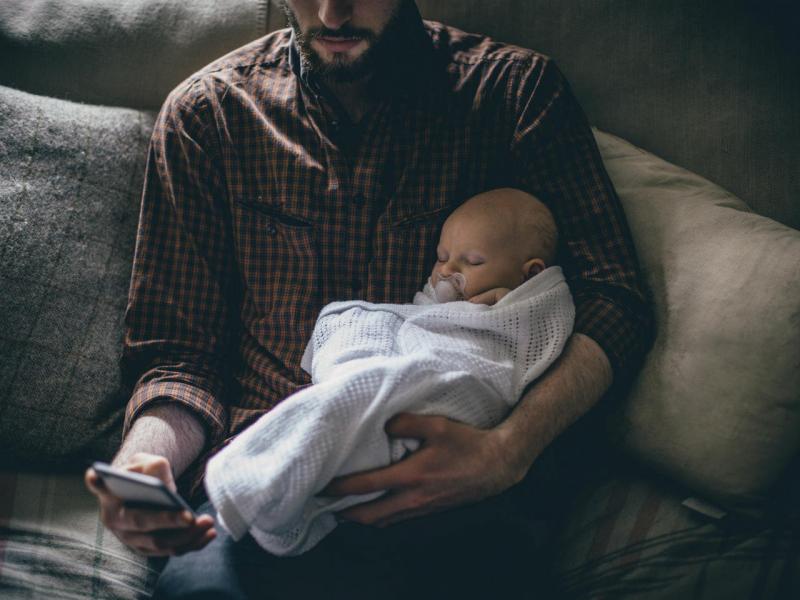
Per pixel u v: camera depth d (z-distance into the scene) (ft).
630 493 3.47
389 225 3.72
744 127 3.98
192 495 3.47
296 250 3.73
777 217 3.89
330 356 3.28
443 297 3.55
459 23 4.46
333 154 3.71
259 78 3.89
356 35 3.51
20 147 3.94
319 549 3.11
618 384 3.59
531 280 3.43
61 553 3.26
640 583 3.10
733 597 2.96
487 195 3.59
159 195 3.80
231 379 3.83
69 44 4.50
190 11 4.56
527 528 3.24
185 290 3.75
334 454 2.87
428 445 3.00
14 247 3.77
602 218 3.65
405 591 3.03
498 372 3.22
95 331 3.86
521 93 3.78
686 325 3.43
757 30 4.04
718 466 3.22
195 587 2.95
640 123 4.23
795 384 3.14
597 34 4.30
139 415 3.46
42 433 3.67
